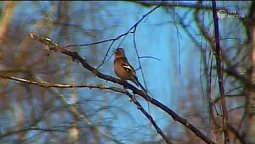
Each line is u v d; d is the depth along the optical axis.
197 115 14.62
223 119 9.50
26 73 16.77
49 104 16.89
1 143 16.33
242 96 15.25
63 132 16.50
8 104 16.64
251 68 16.20
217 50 9.67
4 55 16.72
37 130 16.42
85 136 16.50
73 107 16.84
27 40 16.98
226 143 9.44
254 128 15.38
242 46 16.45
